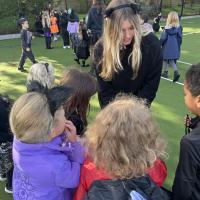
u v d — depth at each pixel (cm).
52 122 203
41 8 1948
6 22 1795
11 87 817
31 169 205
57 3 2273
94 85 287
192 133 208
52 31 1490
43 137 201
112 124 189
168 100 704
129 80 316
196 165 204
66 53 1245
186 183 206
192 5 3045
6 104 337
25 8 1905
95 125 197
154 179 204
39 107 200
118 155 184
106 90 329
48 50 1320
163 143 203
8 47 1420
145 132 188
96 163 192
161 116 621
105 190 186
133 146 185
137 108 196
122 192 184
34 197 212
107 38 292
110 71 306
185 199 213
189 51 1218
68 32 1323
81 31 977
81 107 280
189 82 217
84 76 284
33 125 198
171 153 477
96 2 967
